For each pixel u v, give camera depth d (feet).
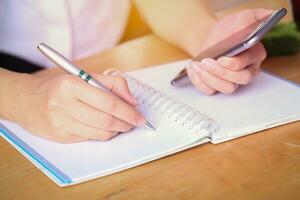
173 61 2.97
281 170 1.83
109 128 1.99
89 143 2.03
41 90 2.12
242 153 1.96
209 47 2.63
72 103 1.97
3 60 3.57
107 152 1.96
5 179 1.87
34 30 3.53
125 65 2.94
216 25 2.78
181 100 2.36
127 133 2.08
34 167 1.93
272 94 2.37
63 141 2.04
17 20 3.52
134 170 1.87
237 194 1.72
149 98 2.31
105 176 1.85
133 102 2.04
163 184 1.79
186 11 3.15
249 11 2.58
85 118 1.96
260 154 1.94
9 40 3.59
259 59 2.43
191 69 2.38
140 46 3.24
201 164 1.90
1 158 2.01
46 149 2.02
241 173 1.83
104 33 3.77
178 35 3.10
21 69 3.56
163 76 2.66
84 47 3.69
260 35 2.15
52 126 2.03
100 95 1.94
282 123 2.14
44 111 2.04
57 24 3.49
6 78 2.33
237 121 2.13
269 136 2.06
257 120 2.13
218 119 2.16
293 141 2.02
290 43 2.85
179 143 1.98
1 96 2.26
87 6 3.59
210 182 1.79
